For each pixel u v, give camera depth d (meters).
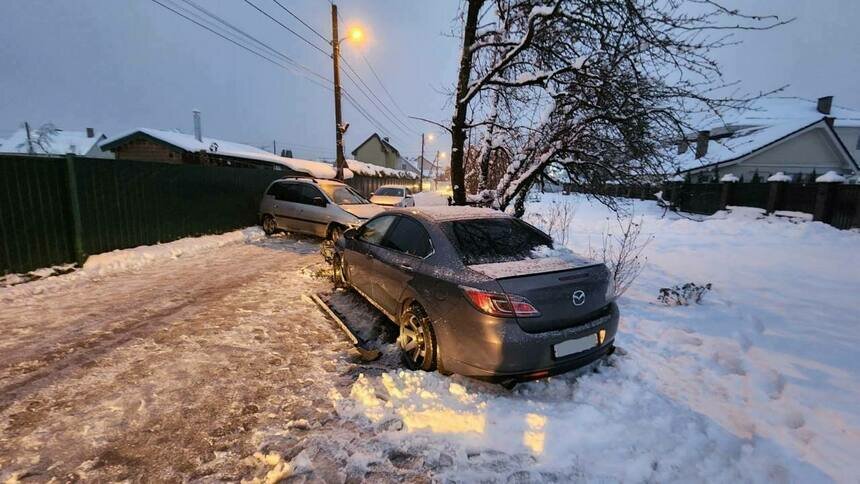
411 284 3.53
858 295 5.86
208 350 3.81
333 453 2.43
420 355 3.46
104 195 7.11
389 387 3.12
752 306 5.32
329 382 3.28
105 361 3.55
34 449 2.42
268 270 6.99
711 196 18.84
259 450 2.46
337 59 16.08
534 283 2.88
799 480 2.24
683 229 13.16
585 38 5.66
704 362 3.64
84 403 2.90
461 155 6.43
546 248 3.55
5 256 5.58
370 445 2.50
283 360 3.65
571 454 2.42
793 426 2.75
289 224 10.00
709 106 4.84
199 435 2.59
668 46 4.68
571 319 2.98
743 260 8.37
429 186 63.69
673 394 3.13
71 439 2.52
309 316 4.80
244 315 4.77
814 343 4.11
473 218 3.83
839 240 10.56
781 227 12.34
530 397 3.04
